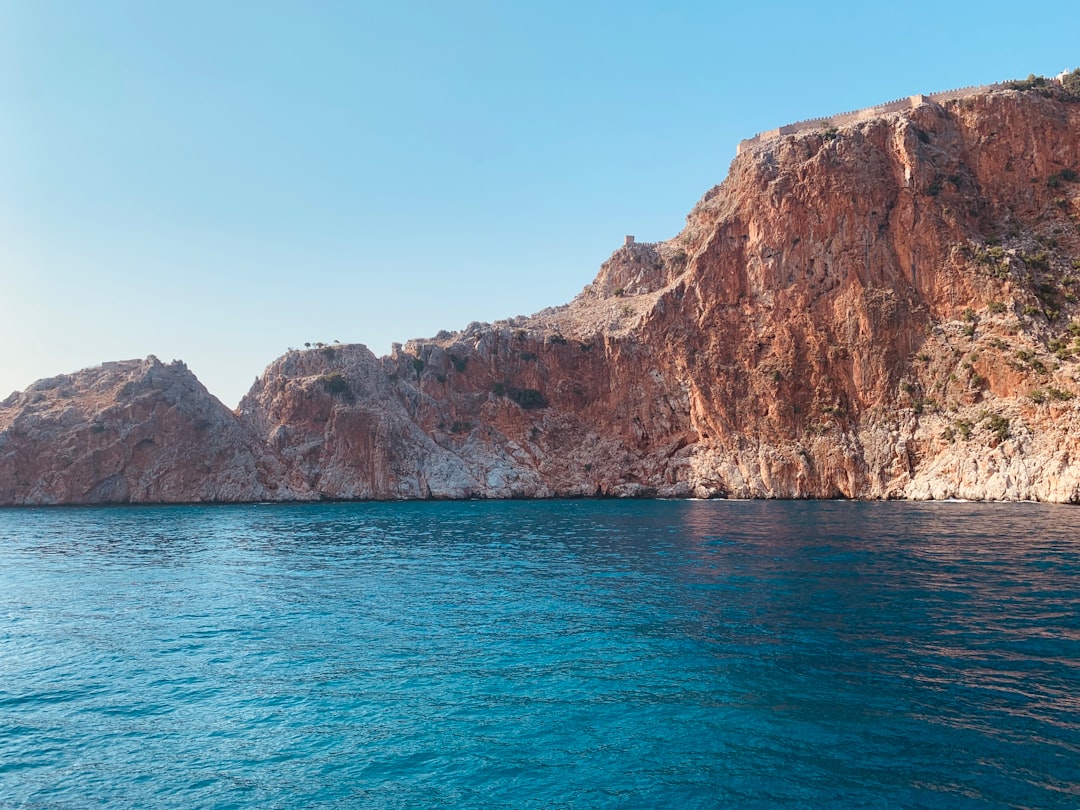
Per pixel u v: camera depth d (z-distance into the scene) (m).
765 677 20.00
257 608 31.91
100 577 41.66
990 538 47.78
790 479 100.38
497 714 18.17
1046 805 12.98
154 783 15.02
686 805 13.44
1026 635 23.39
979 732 15.99
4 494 107.00
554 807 13.53
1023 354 87.31
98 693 20.59
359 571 42.34
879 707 17.61
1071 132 103.12
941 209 101.56
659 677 20.38
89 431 110.38
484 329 139.12
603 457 121.50
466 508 98.12
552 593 33.44
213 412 118.25
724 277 115.00
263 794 14.45
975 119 106.19
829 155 107.56
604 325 133.75
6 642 26.39
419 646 24.66
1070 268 96.38
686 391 116.50
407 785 14.62
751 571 37.03
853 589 31.39
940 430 90.75
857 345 101.19
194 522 80.00
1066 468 77.12
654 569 39.12
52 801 14.30
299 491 114.06
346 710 18.80
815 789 13.85
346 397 122.31
